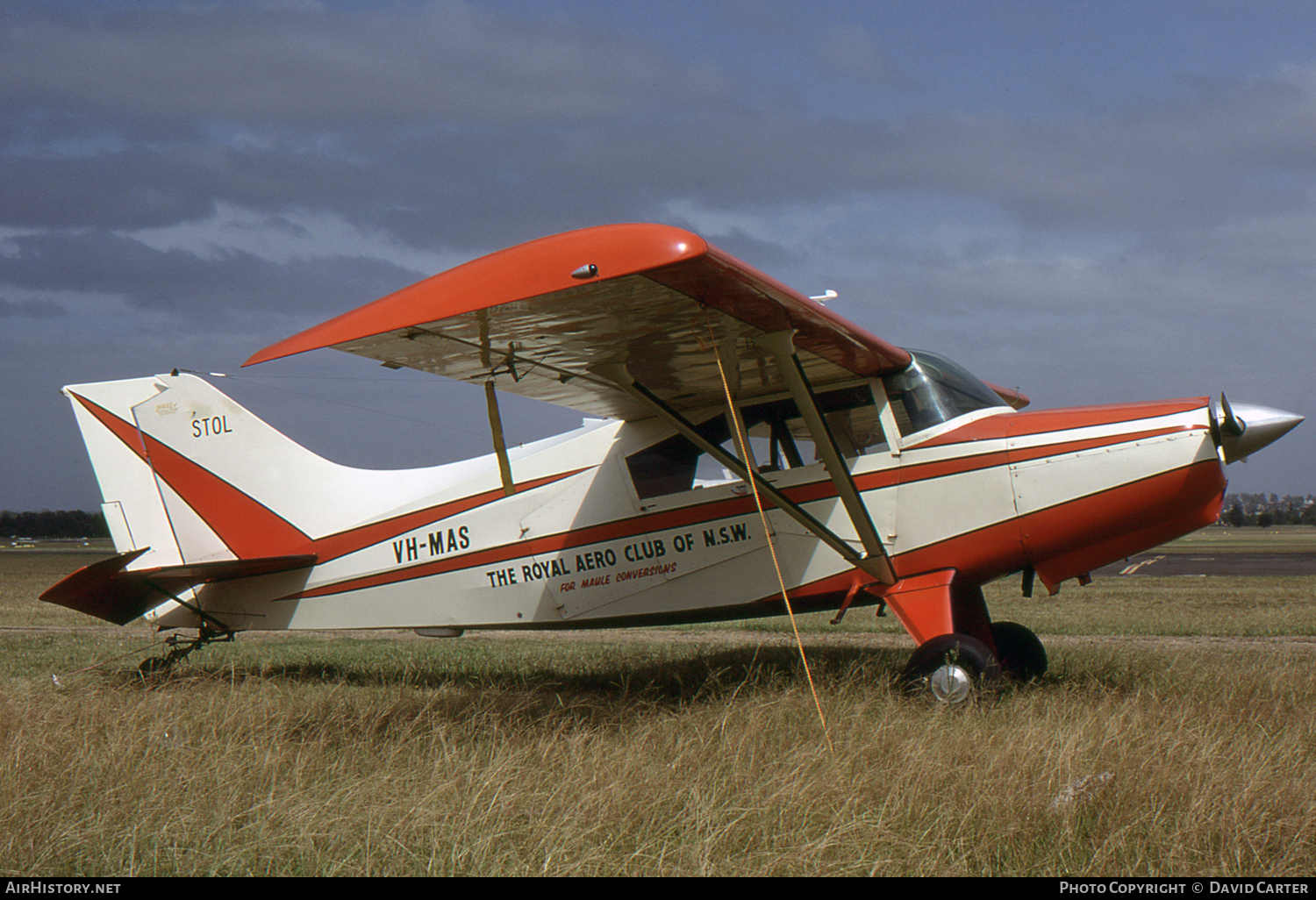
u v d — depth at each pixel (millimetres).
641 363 5965
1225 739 4234
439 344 5145
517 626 7250
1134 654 7812
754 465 6633
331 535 7734
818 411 5738
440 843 3252
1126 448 5977
